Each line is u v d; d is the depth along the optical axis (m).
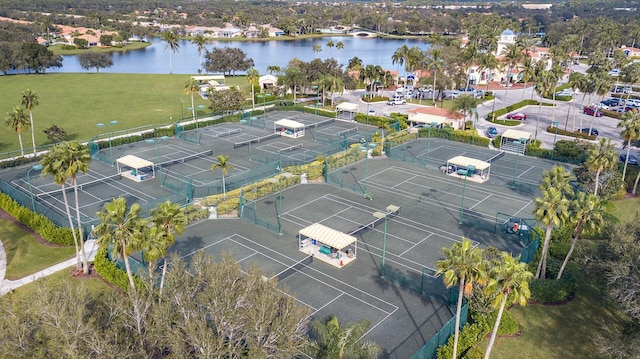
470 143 103.31
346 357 34.50
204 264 40.38
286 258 56.00
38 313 33.34
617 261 41.84
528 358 40.88
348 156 90.19
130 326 34.53
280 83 141.38
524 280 34.16
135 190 75.44
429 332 43.06
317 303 47.28
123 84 164.88
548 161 92.06
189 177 80.75
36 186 76.69
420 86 143.12
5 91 147.62
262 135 108.12
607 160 63.53
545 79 105.19
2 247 59.22
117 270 49.88
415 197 74.38
